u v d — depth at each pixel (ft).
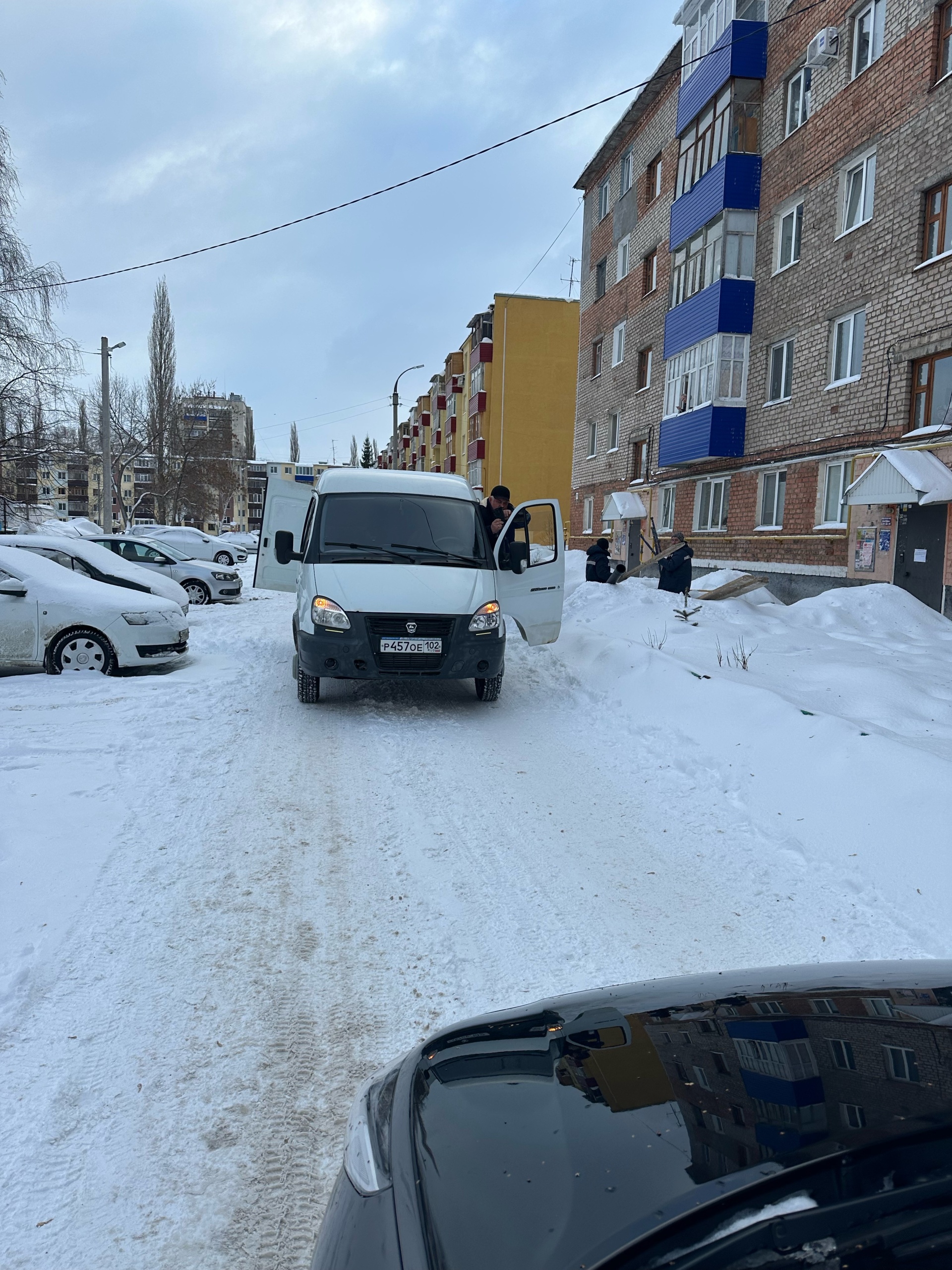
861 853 14.58
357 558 25.98
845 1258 3.22
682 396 68.69
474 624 24.57
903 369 45.65
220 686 28.32
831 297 52.16
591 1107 4.62
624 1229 3.57
